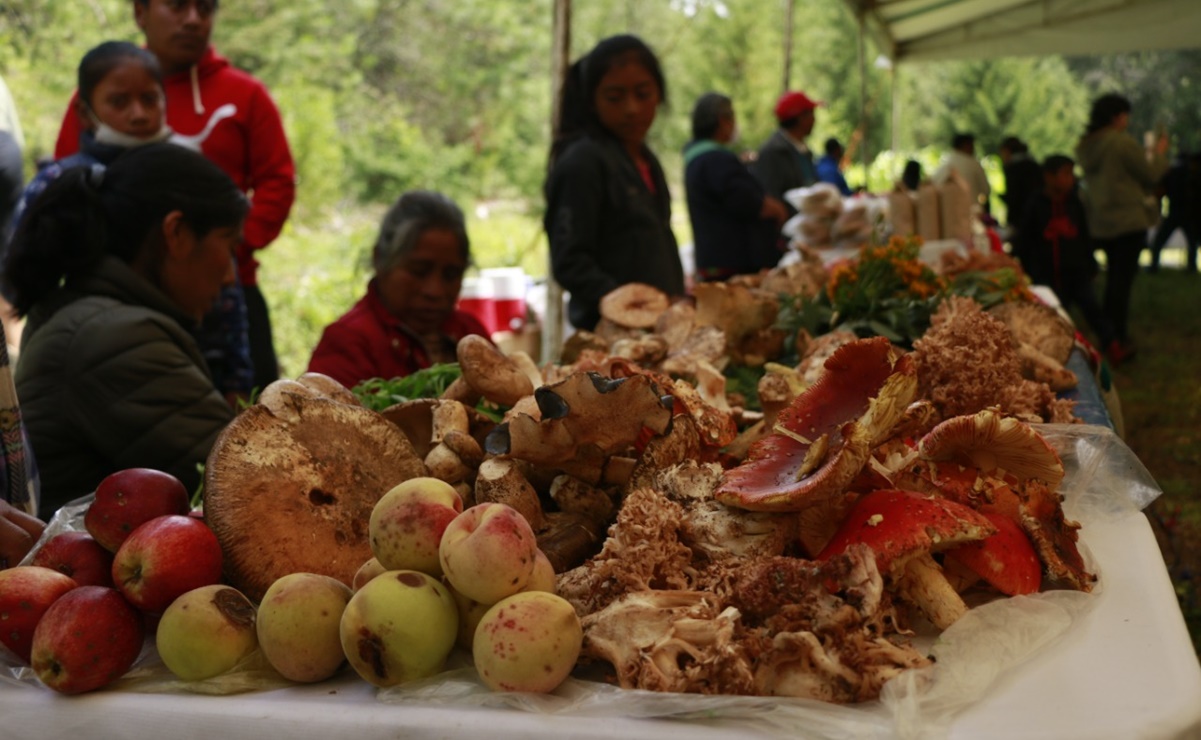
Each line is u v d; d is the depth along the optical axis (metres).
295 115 13.82
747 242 6.00
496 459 1.50
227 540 1.35
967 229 6.17
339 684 1.27
